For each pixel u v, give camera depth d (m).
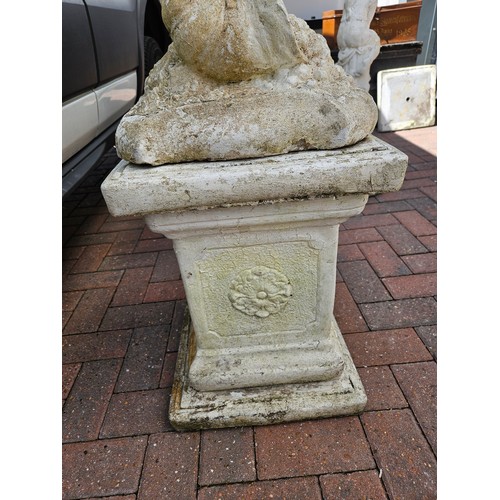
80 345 1.84
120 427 1.45
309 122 1.08
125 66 2.66
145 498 1.24
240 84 1.13
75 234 2.91
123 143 1.10
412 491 1.20
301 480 1.25
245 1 1.06
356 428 1.38
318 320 1.41
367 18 3.48
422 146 3.86
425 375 1.54
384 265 2.22
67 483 1.29
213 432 1.41
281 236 1.22
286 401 1.41
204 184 1.03
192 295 1.33
